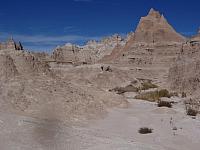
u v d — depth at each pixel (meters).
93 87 43.88
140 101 48.28
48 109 30.50
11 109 28.06
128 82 89.56
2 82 32.50
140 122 31.56
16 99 30.25
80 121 29.75
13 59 37.56
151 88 76.25
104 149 19.73
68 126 25.09
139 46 126.25
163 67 114.19
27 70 37.31
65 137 21.16
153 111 37.44
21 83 33.34
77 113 31.75
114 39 194.25
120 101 41.12
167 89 61.97
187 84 57.78
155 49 123.00
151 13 144.38
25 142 19.12
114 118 33.00
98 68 93.38
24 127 21.80
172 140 25.64
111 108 38.28
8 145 18.23
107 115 34.09
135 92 69.12
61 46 166.88
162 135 26.91
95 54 174.38
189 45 69.25
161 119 32.84
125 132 27.45
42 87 34.25
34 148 18.45
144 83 87.75
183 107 43.12
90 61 158.75
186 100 48.78
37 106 30.58
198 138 26.52
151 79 104.88
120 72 99.56
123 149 20.09
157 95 55.88
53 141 19.95
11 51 39.25
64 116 29.83
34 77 36.19
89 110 33.53
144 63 119.12
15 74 34.97
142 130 27.75
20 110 28.62
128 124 30.53
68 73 93.50
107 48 182.00
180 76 61.25
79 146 19.89
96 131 25.80
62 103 32.62
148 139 25.59
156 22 139.25
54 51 158.38
